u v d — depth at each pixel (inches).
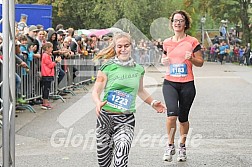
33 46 496.1
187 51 287.6
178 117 294.2
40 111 482.3
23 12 798.5
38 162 287.3
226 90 708.0
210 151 317.1
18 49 449.7
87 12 1740.9
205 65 1581.0
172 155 291.4
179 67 289.4
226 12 2075.5
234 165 281.9
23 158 297.0
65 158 296.7
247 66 1534.2
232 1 2074.3
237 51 1777.8
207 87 753.6
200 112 488.1
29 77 498.9
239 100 589.0
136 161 288.4
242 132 382.6
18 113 465.4
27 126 402.3
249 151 318.0
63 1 1738.4
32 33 503.2
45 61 495.2
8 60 215.2
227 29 2395.4
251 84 811.4
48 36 569.0
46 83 495.5
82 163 284.7
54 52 571.8
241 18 2053.4
